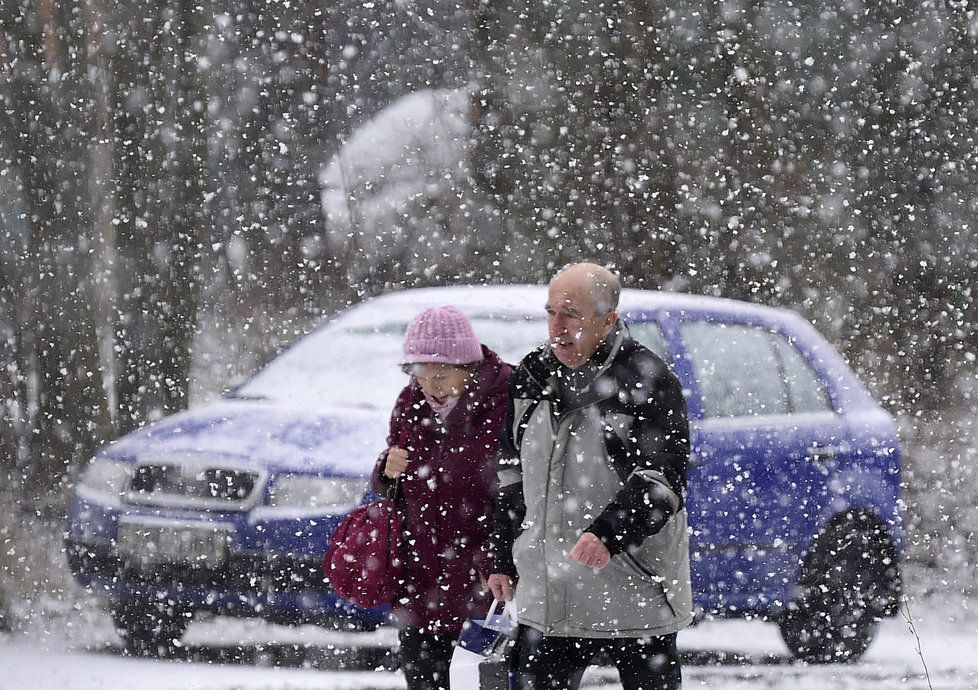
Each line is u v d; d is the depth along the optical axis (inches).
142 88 1296.8
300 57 1893.5
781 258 2052.2
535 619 551.8
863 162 2124.8
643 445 542.0
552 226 2006.6
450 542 628.7
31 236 1199.6
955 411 1840.6
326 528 826.2
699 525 903.1
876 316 2053.4
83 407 1181.7
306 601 824.3
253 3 1846.7
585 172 2027.6
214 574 834.2
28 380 1175.0
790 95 2101.4
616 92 2057.1
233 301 1808.6
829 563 963.3
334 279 1913.1
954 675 930.7
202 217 1327.5
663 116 2052.2
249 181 1847.9
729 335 983.6
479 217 2020.2
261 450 849.5
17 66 1210.6
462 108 2060.8
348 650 932.0
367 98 2006.6
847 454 987.3
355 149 1962.4
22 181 1205.7
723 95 2064.5
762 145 2068.2
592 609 550.0
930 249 2127.2
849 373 1043.3
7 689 791.7
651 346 938.7
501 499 580.4
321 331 981.2
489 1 2078.0
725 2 2076.8
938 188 2134.6
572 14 2069.4
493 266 1999.3
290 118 1883.6
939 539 1368.1
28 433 1157.7
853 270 2069.4
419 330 622.8
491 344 914.1
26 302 1186.0
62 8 1230.9
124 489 863.1
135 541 850.8
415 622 636.7
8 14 1208.2
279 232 1867.6
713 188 2039.9
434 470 627.8
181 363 1299.2
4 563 1027.9
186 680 818.2
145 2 1299.2
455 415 623.5
